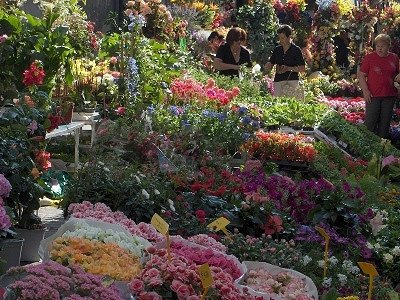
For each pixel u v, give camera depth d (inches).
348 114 460.8
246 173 248.4
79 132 324.8
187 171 234.7
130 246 156.6
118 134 257.8
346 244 211.2
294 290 161.2
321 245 207.5
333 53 635.5
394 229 233.9
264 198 214.2
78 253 147.6
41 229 213.8
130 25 384.8
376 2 735.1
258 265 169.9
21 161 212.4
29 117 228.7
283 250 187.5
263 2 643.5
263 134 337.7
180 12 608.7
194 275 141.9
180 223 197.9
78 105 325.4
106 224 167.2
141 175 213.9
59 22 353.4
